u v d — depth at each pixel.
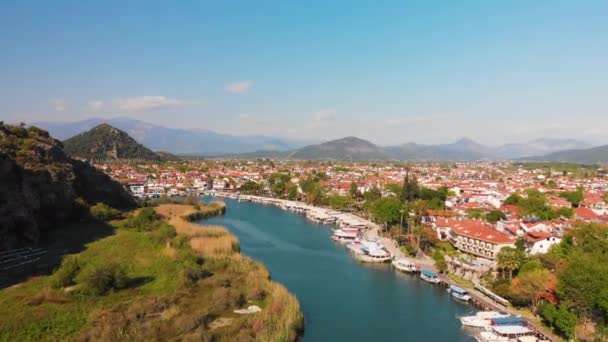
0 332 79.25
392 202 194.38
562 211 199.38
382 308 107.00
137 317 88.75
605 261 98.81
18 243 140.62
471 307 107.88
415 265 140.25
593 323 86.12
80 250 140.25
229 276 115.50
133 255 135.50
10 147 184.25
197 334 79.75
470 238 153.62
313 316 101.69
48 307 91.69
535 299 97.50
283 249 171.38
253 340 78.56
